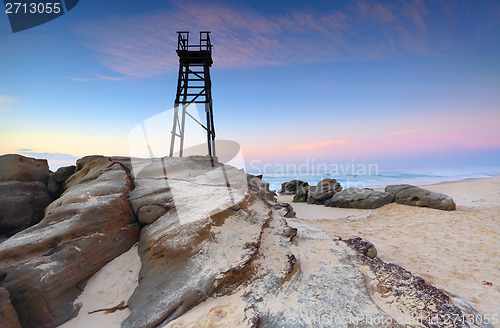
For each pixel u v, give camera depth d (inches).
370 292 129.5
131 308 127.0
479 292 154.8
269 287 131.1
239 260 141.2
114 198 180.9
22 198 223.8
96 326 118.3
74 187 216.5
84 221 156.4
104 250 155.0
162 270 142.6
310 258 162.4
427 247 240.4
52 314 119.6
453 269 190.7
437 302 121.6
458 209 422.0
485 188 655.1
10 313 104.8
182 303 121.2
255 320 109.7
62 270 131.8
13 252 132.9
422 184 1028.5
